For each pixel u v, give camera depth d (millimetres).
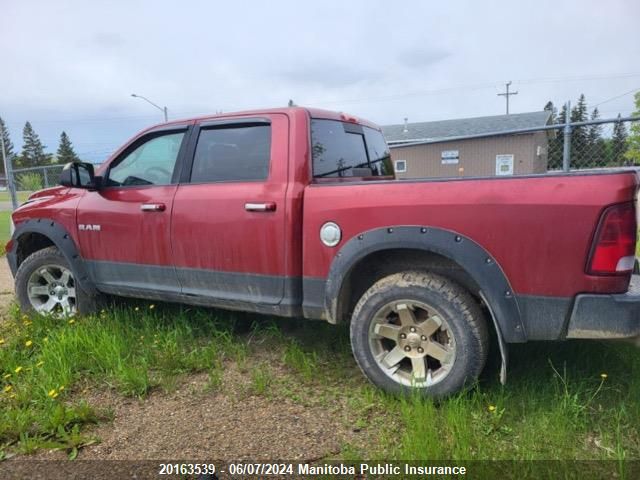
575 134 7195
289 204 3205
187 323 4102
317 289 3188
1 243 10383
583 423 2609
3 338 4035
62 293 4555
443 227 2756
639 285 2715
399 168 18906
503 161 17891
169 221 3713
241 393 3176
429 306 2830
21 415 2844
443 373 2832
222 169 3596
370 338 3008
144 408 3029
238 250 3426
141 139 4047
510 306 2633
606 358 3260
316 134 3455
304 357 3480
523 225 2566
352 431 2707
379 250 2932
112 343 3650
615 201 2389
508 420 2670
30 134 83375
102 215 4066
